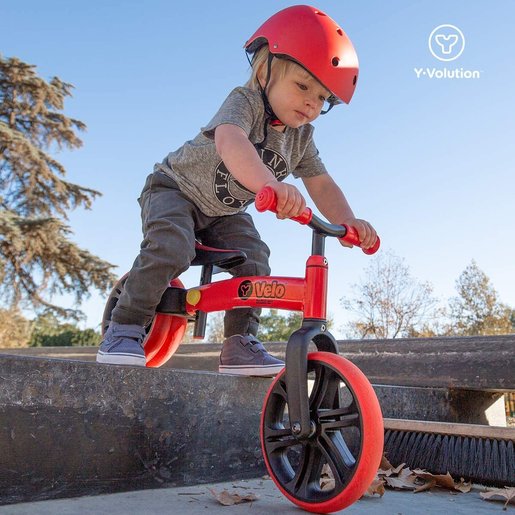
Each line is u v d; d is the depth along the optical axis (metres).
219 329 15.48
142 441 1.42
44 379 1.25
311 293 1.40
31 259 18.36
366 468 1.22
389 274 21.98
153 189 2.00
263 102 1.78
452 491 1.76
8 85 20.39
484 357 2.43
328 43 1.65
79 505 1.21
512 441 1.79
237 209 2.02
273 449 1.40
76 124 21.09
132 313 1.85
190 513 1.21
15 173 19.33
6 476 1.17
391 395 2.22
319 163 2.02
